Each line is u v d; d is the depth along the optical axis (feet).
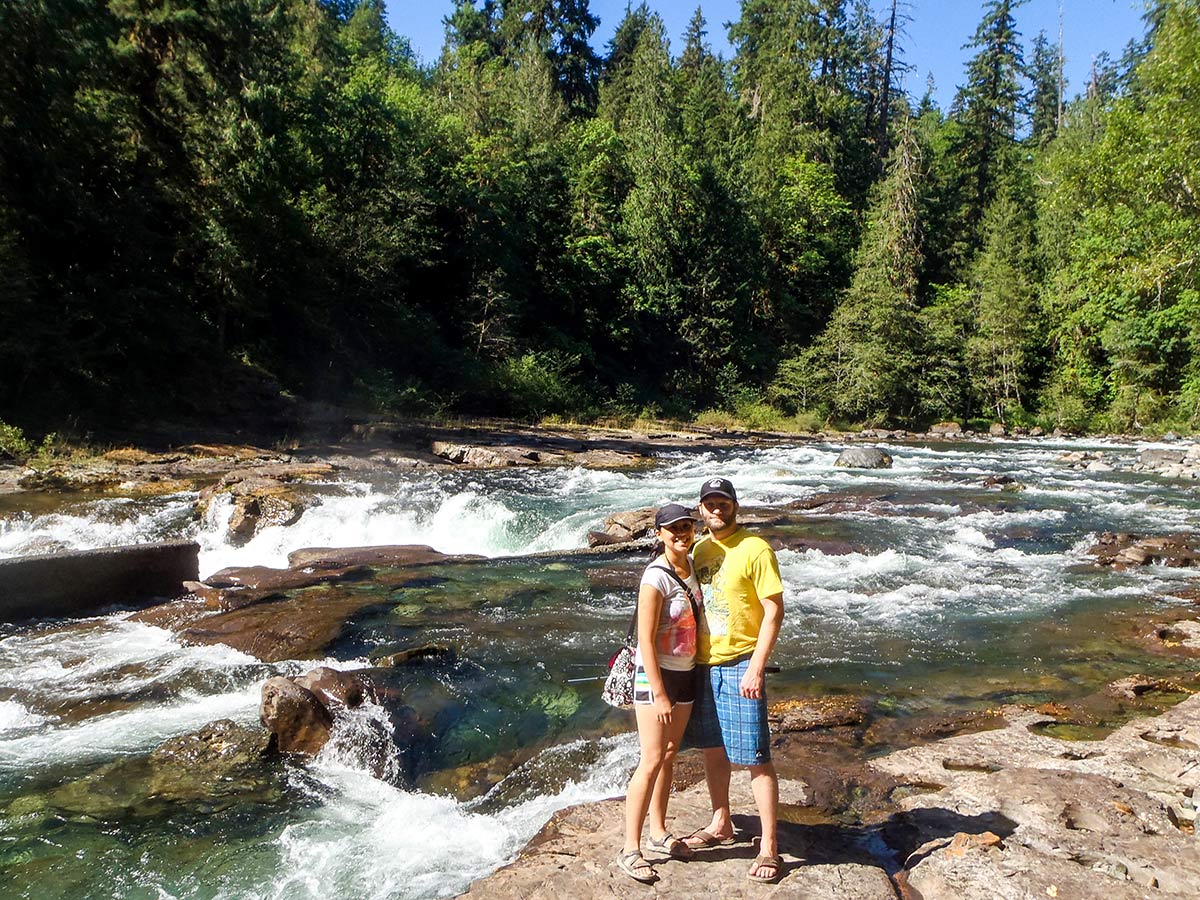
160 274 70.33
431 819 15.02
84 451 54.03
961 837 12.39
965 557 34.78
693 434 97.60
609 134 142.51
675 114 142.82
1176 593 29.32
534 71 151.64
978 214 181.27
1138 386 119.65
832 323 136.77
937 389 127.65
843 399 126.62
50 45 60.75
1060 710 18.92
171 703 19.94
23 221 61.72
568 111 177.27
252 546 38.27
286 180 81.76
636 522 38.83
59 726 18.70
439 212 113.09
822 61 189.16
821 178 163.43
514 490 51.47
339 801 15.74
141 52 70.13
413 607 27.07
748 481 57.16
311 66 102.17
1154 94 49.06
